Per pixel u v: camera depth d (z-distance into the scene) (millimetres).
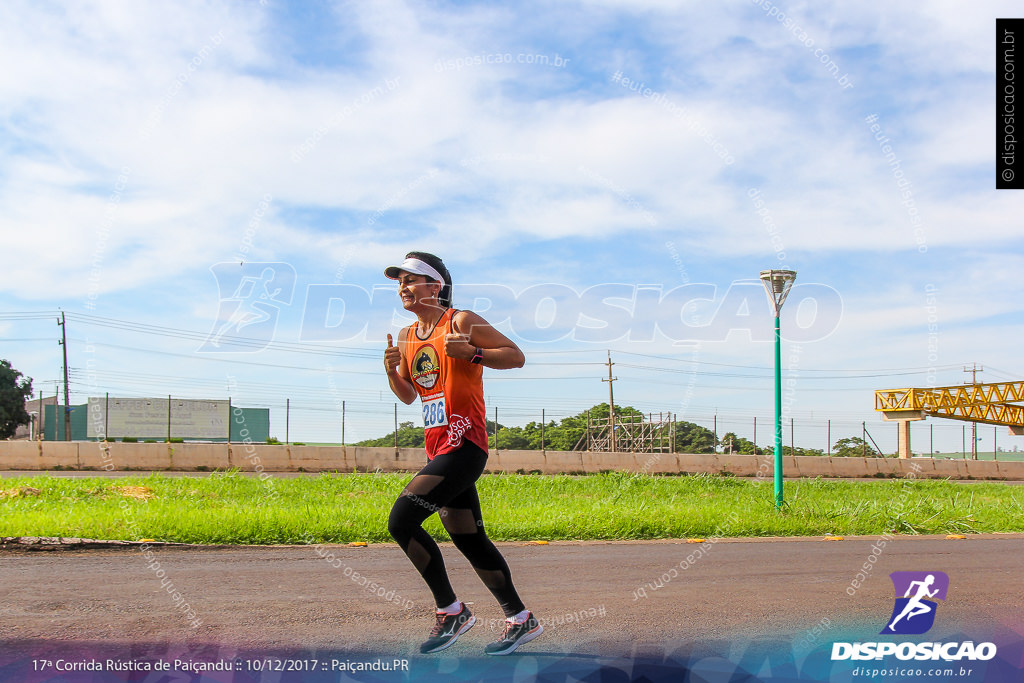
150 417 28594
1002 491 19375
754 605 4906
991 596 5320
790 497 14211
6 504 9914
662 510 10875
